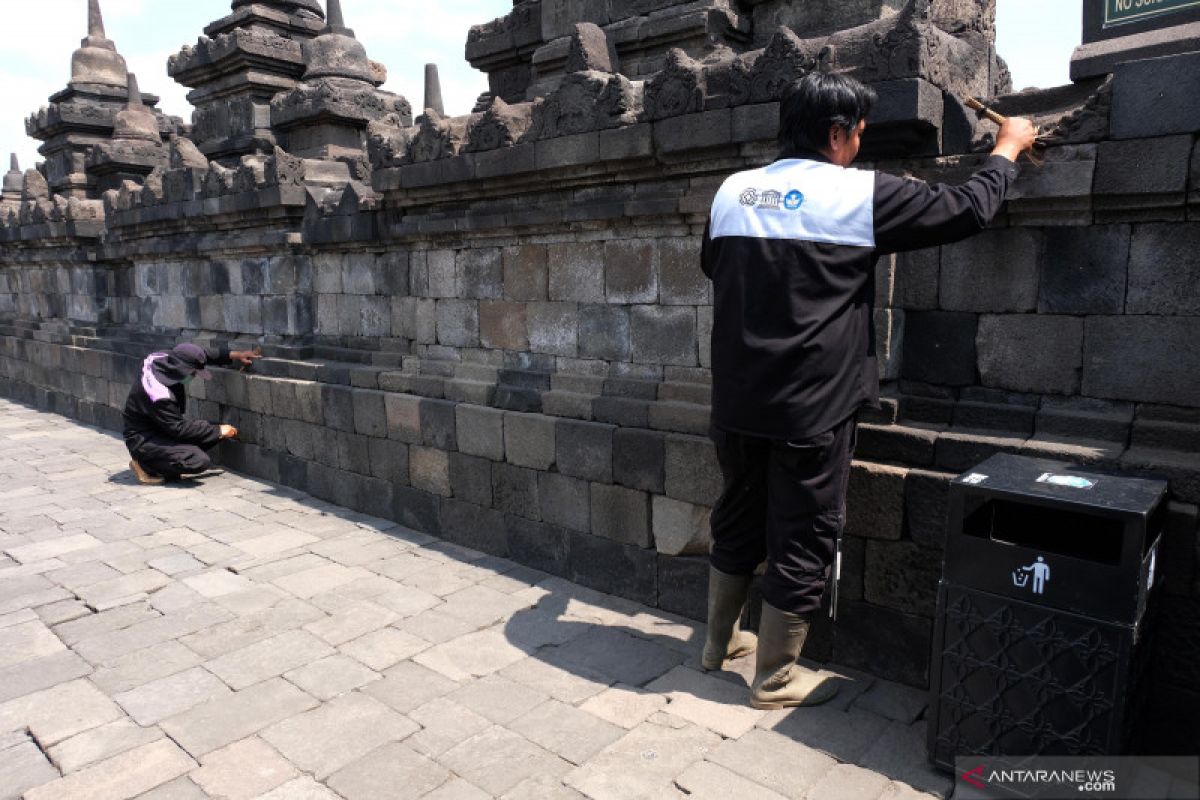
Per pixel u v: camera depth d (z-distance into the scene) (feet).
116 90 40.06
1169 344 9.46
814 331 9.23
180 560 16.80
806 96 9.50
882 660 11.34
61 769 9.70
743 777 9.25
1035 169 9.84
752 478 10.52
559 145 14.03
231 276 24.63
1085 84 10.06
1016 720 8.53
